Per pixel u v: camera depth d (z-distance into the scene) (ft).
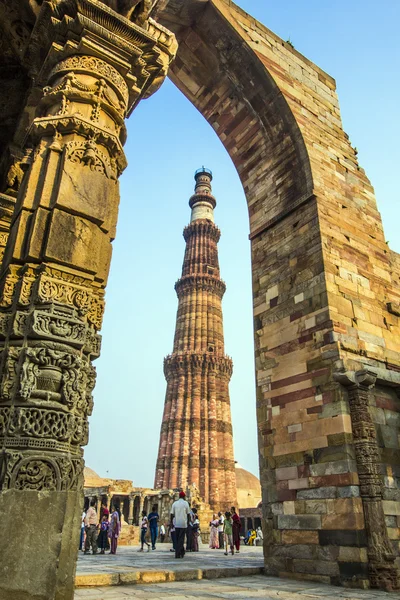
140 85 21.74
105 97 18.84
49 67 20.01
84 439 14.66
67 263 15.52
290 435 37.47
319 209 42.45
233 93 49.67
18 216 16.40
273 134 48.70
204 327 171.01
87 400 15.30
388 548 29.68
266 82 46.62
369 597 24.54
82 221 16.42
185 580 29.89
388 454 34.88
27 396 13.38
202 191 211.41
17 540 11.91
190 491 111.24
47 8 19.51
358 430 33.01
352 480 31.63
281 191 47.44
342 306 38.75
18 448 12.91
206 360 162.71
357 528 30.22
